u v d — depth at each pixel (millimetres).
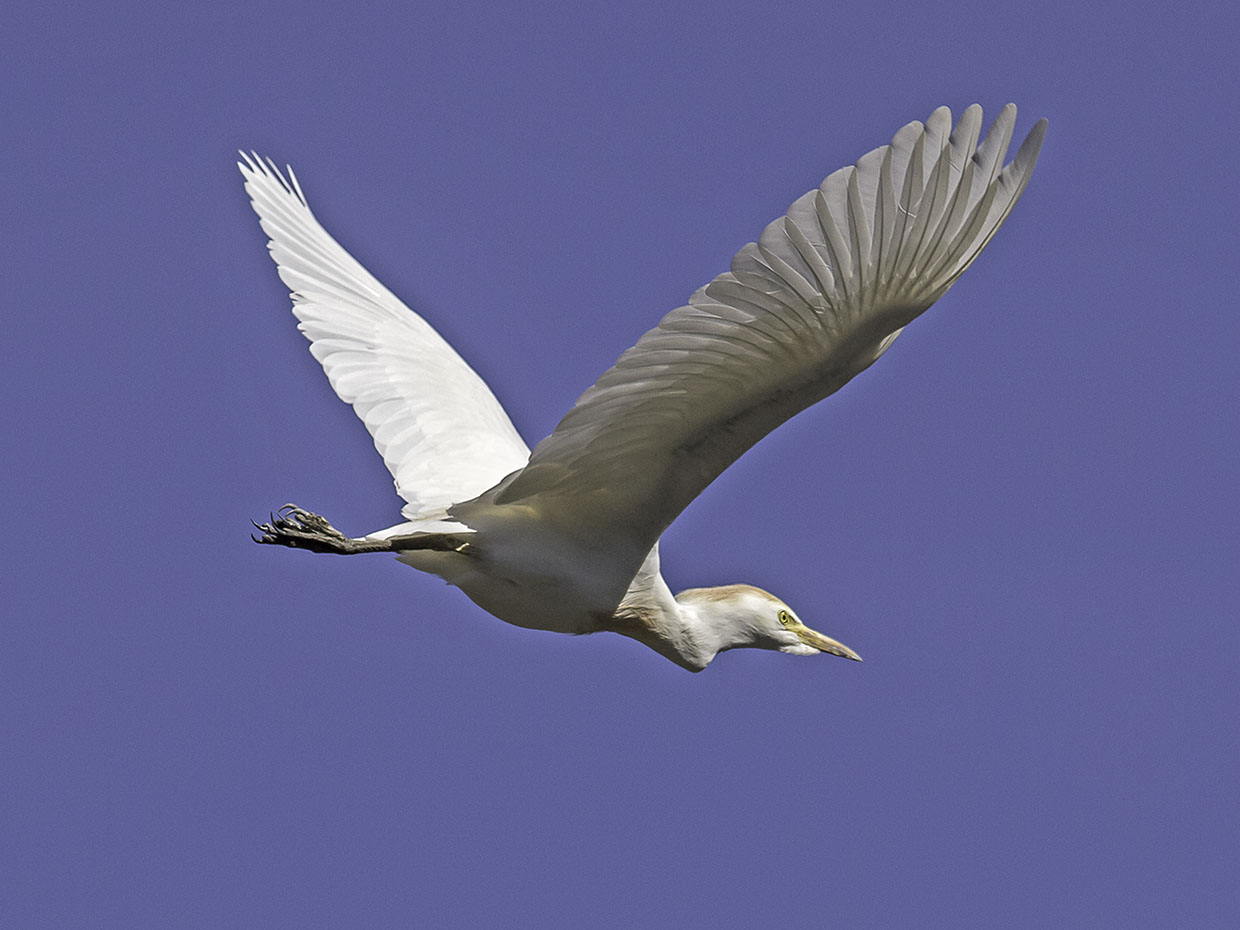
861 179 9141
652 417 10680
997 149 9328
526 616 12352
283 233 13812
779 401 10562
